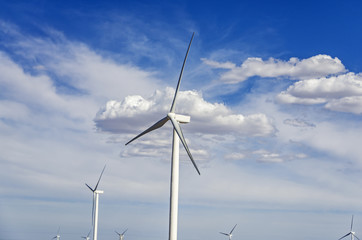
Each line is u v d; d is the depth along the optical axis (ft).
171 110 180.75
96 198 353.92
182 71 183.73
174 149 171.73
